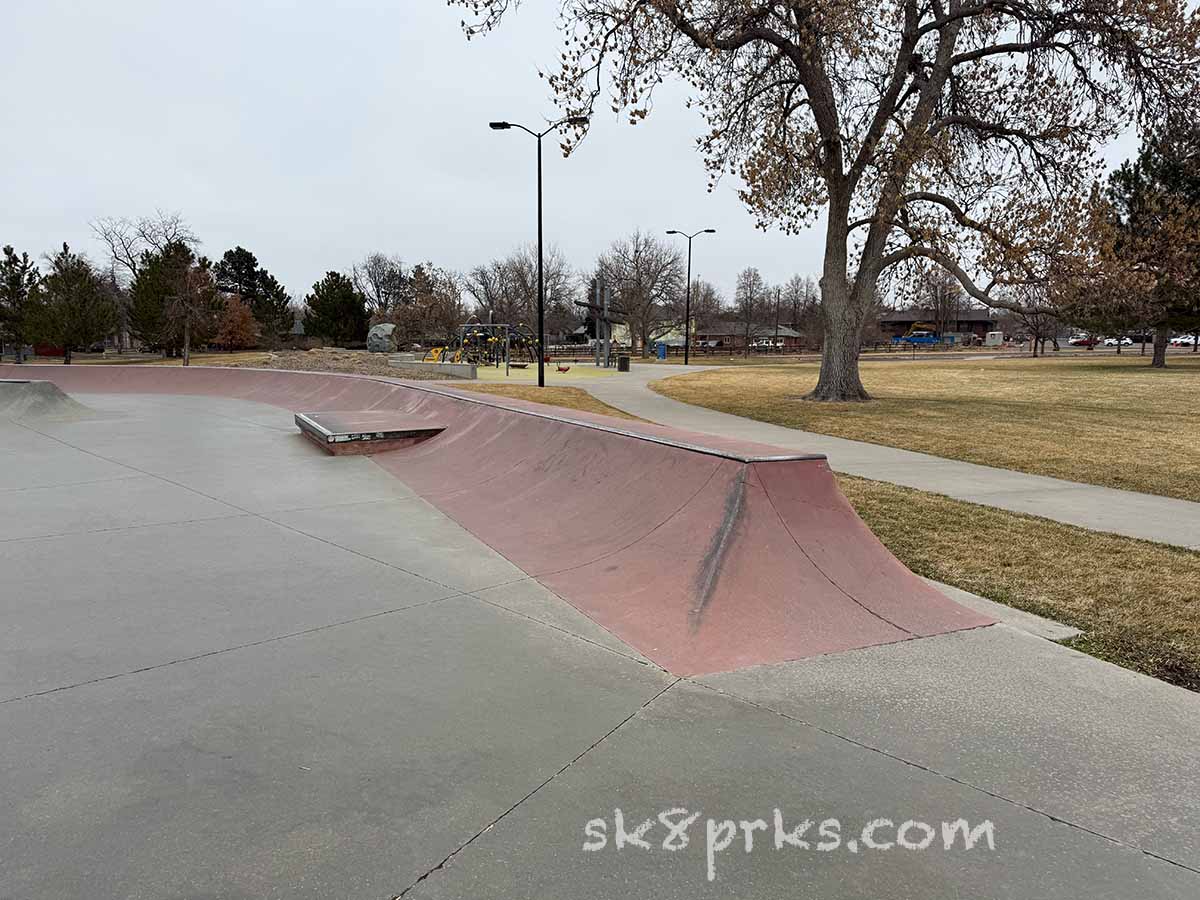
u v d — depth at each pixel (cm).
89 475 806
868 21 1567
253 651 352
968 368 3716
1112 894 198
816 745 273
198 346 5356
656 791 243
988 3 1653
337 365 3088
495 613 404
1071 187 1669
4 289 4231
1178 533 606
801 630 377
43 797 235
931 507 699
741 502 455
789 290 11038
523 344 5112
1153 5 1529
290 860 207
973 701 309
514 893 195
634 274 6881
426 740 272
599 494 589
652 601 407
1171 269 1653
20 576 461
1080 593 455
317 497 705
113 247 5816
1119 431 1285
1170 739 280
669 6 1327
